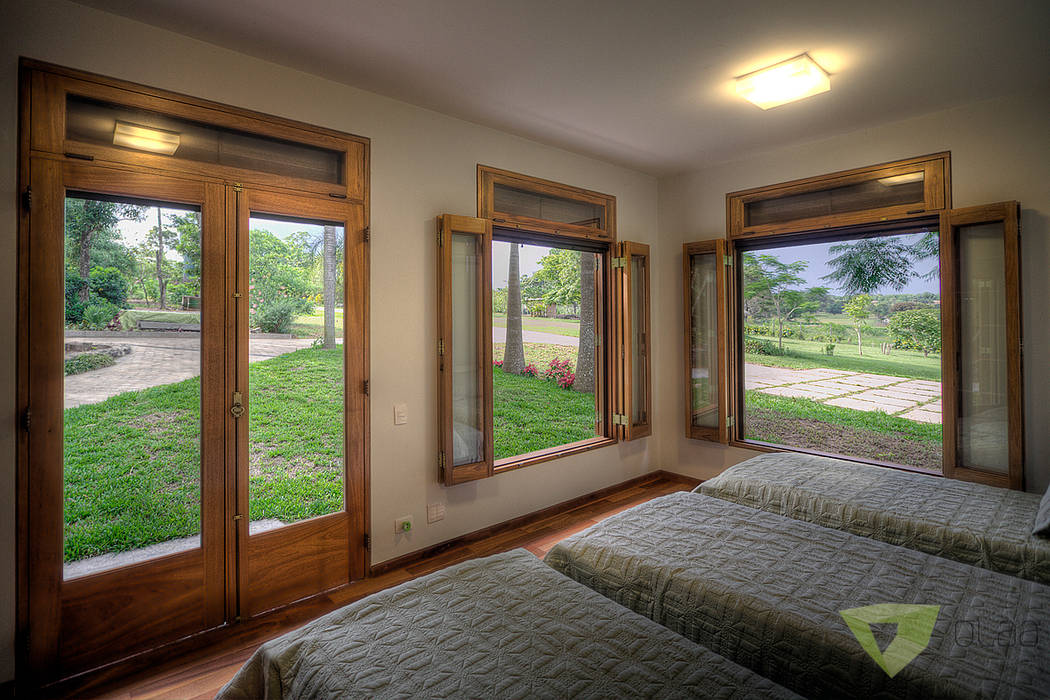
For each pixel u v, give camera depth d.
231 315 2.39
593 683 1.13
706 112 3.16
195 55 2.29
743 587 1.61
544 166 3.73
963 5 2.04
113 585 2.09
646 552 1.87
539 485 3.74
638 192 4.45
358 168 2.81
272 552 2.51
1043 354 2.86
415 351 3.04
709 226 4.31
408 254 3.01
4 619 1.89
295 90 2.59
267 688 1.28
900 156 3.32
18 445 1.92
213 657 2.15
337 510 2.76
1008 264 2.87
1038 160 2.85
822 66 2.57
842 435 4.86
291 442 2.68
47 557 1.96
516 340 6.90
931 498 2.41
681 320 4.50
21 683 1.92
